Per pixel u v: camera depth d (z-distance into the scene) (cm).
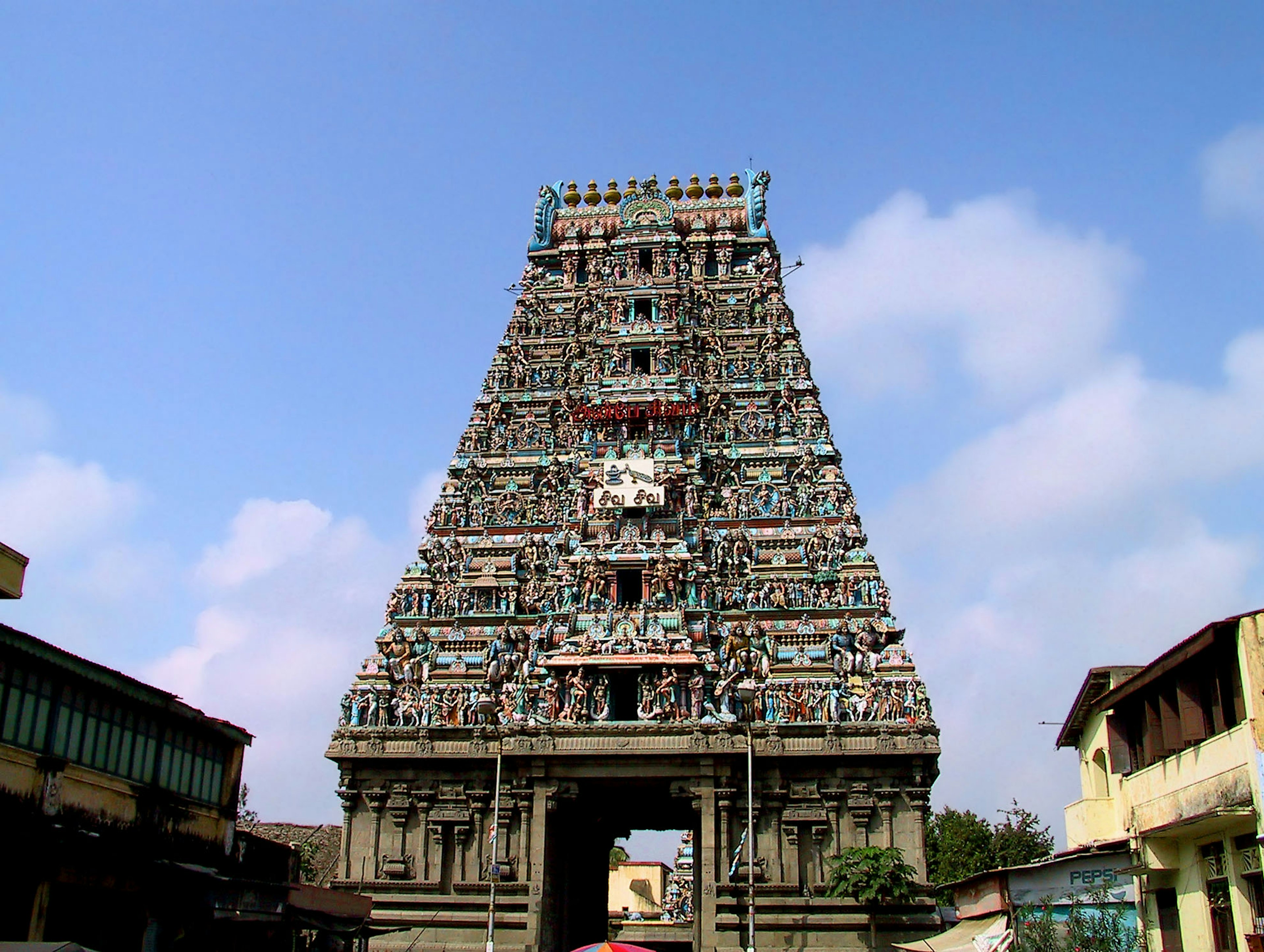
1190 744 3553
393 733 6906
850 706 6738
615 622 7012
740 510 7906
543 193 9725
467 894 6581
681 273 9219
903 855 6356
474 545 7938
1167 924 3853
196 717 4262
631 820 7981
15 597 3469
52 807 3466
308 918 4756
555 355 9031
